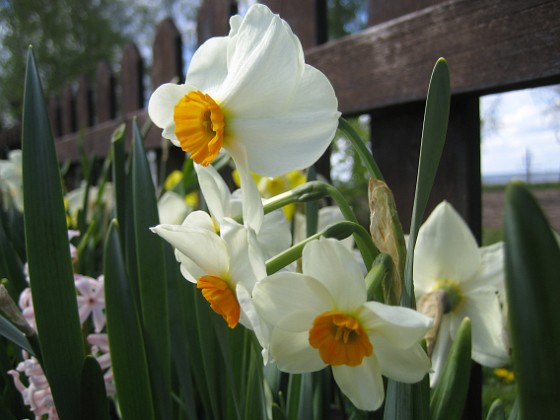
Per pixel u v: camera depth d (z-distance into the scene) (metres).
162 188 0.42
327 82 0.15
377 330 0.13
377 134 0.37
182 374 0.24
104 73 0.92
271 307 0.14
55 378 0.19
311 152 0.15
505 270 0.09
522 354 0.09
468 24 0.29
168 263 0.25
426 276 0.24
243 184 0.15
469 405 0.29
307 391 0.23
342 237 0.15
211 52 0.17
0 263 0.32
